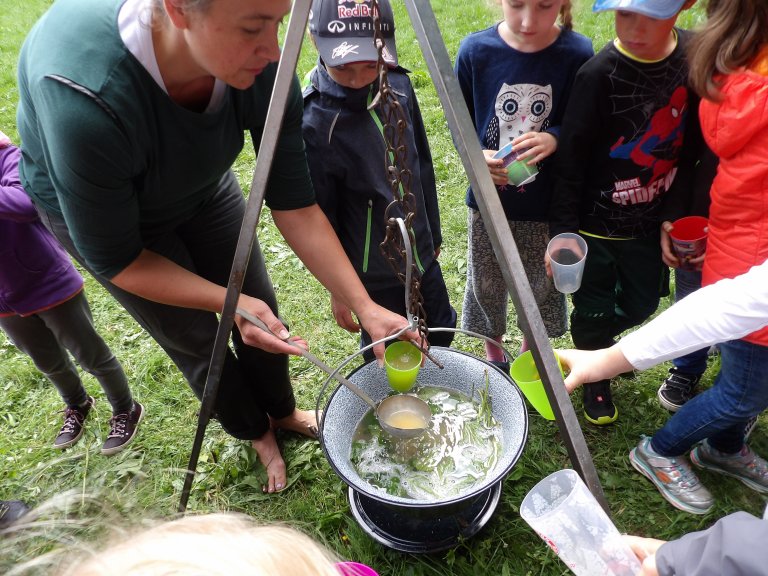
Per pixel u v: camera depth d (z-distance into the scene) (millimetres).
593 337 2086
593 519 975
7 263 1796
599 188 1892
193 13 947
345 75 1558
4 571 881
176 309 1576
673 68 1693
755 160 1437
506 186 1982
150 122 1184
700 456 1938
